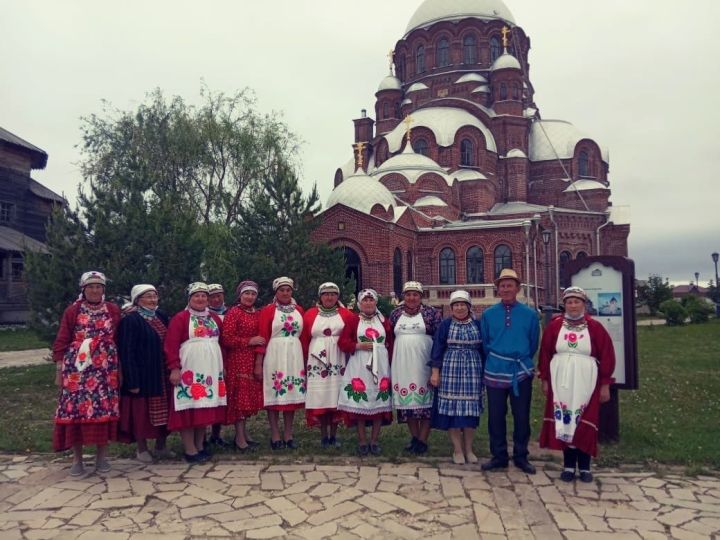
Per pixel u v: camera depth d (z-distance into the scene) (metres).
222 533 4.78
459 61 45.03
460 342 6.69
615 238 38.56
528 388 6.45
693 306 29.94
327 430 7.93
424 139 39.97
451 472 6.36
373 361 7.01
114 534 4.75
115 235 12.33
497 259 32.03
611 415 7.52
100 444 6.36
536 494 5.66
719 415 9.05
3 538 4.68
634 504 5.38
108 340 6.44
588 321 6.18
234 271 14.94
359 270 28.69
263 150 24.61
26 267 12.69
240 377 7.25
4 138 29.80
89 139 24.88
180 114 24.02
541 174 43.56
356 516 5.12
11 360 17.05
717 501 5.45
